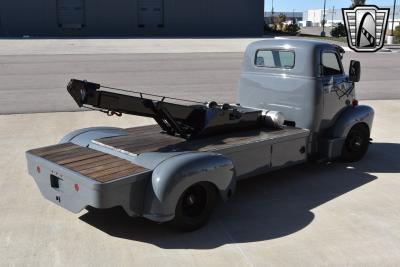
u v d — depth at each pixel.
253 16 45.00
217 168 4.49
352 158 6.82
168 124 5.21
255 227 4.67
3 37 39.06
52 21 40.84
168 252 4.14
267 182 6.02
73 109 10.80
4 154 7.12
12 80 15.03
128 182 4.08
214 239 4.40
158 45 30.19
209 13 44.03
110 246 4.24
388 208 5.14
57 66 18.58
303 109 6.02
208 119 5.18
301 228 4.64
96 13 41.53
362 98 12.61
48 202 5.23
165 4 42.88
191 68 18.58
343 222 4.79
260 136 5.43
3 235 4.42
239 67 19.03
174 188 4.17
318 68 5.94
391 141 8.16
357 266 3.92
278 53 6.22
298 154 5.80
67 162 4.48
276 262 3.97
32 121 9.52
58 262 3.94
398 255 4.11
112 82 14.91
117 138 5.22
